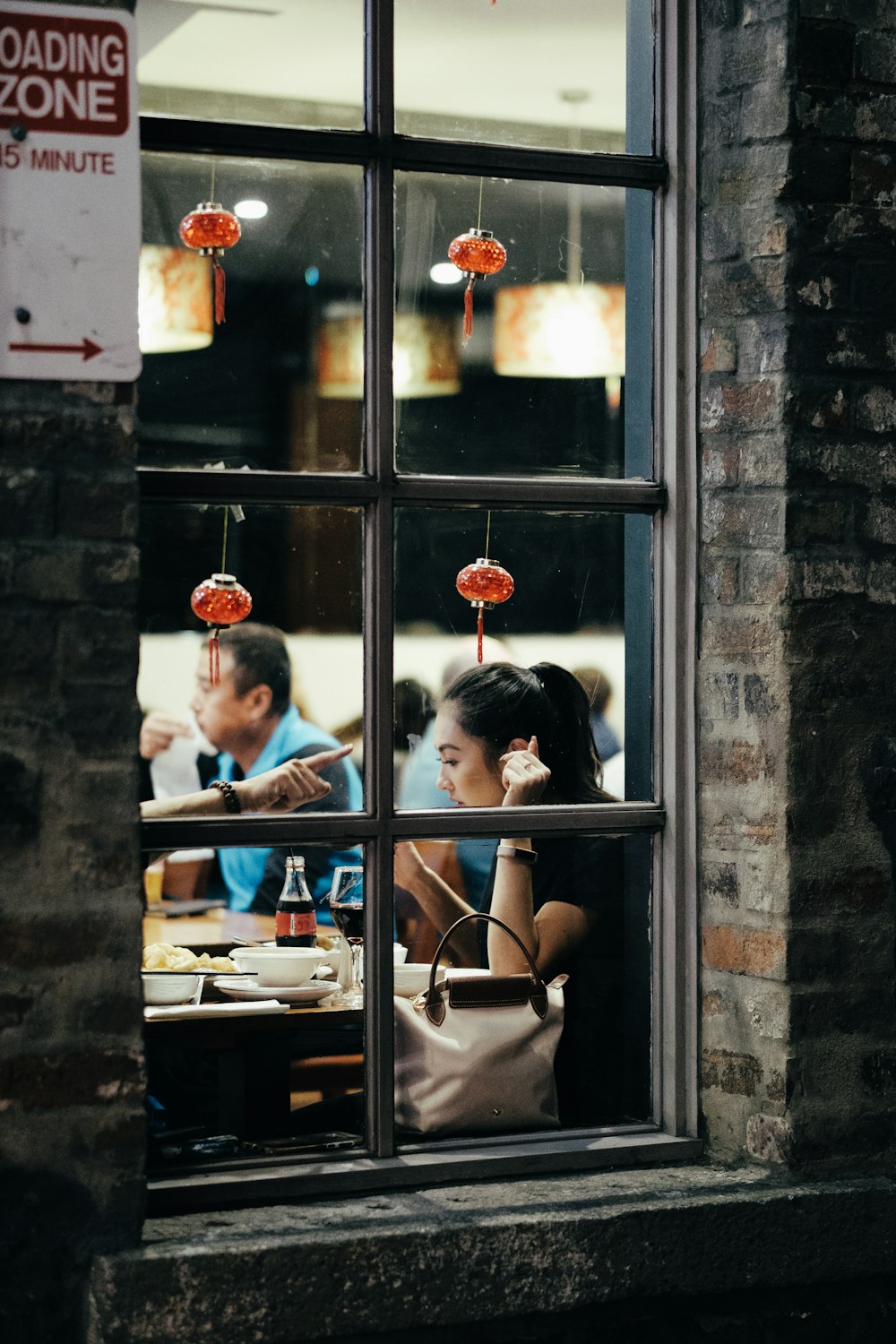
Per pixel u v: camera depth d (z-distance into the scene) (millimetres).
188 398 2633
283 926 2695
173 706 2635
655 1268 2488
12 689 2240
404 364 2756
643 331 2834
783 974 2627
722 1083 2730
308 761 2676
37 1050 2250
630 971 2803
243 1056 2629
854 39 2666
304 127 2635
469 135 2770
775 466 2639
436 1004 2684
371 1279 2344
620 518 2824
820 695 2645
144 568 2621
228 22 2609
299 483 2617
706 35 2750
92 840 2273
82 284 2270
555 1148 2672
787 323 2629
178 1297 2252
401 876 2676
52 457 2262
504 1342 2463
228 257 2645
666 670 2789
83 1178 2271
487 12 2766
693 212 2758
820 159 2646
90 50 2271
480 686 2766
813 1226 2576
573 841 2781
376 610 2648
